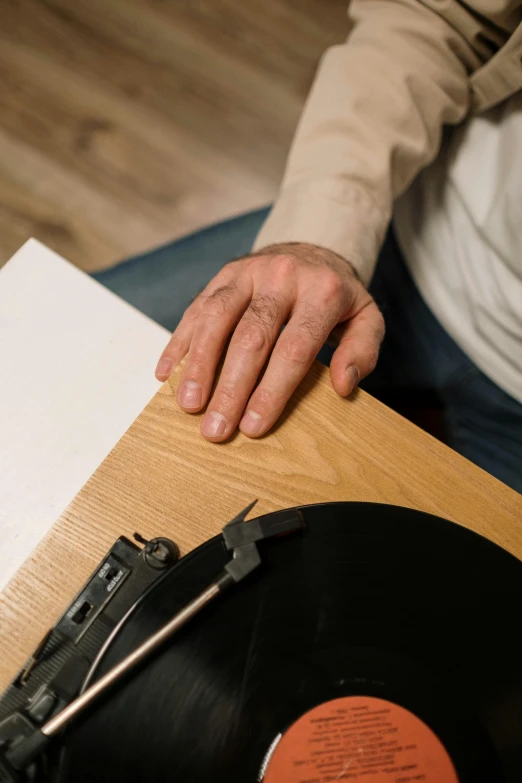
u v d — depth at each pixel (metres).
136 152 1.40
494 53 0.74
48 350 0.61
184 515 0.46
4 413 0.58
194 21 1.51
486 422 0.89
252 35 1.52
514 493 0.49
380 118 0.72
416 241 0.86
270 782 0.39
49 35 1.47
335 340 0.63
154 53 1.48
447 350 0.88
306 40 1.53
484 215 0.75
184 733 0.38
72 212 1.35
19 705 0.40
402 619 0.42
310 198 0.69
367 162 0.71
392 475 0.49
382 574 0.43
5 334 0.61
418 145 0.74
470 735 0.41
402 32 0.73
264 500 0.47
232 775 0.38
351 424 0.51
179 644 0.40
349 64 0.74
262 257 0.60
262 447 0.49
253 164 1.42
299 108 1.48
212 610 0.41
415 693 0.41
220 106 1.46
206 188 1.39
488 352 0.82
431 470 0.49
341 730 0.40
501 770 0.40
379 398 0.95
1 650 0.42
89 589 0.43
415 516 0.45
